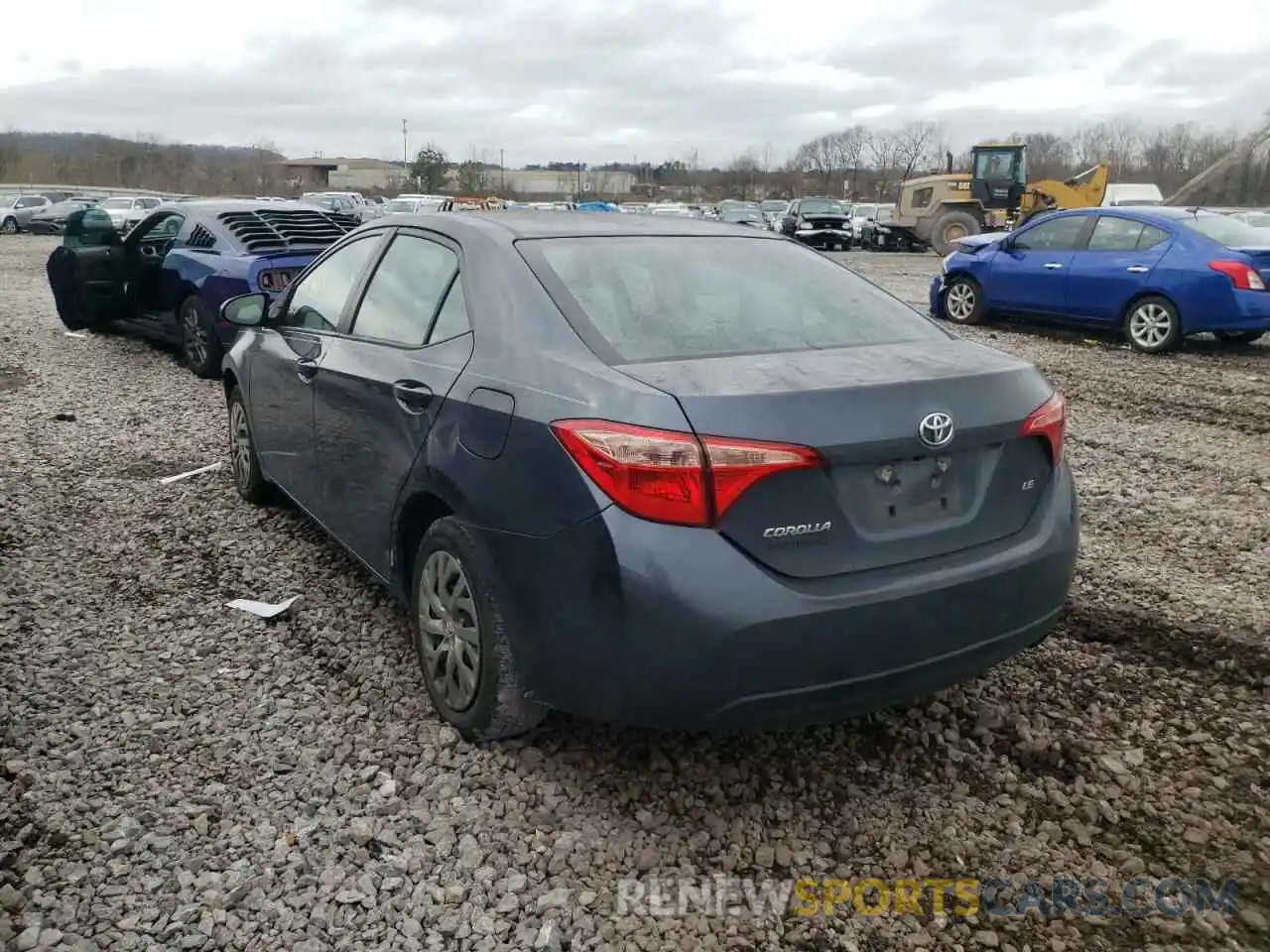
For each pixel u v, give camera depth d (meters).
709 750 3.33
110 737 3.36
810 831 2.97
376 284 4.12
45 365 9.98
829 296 3.66
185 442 7.09
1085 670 3.87
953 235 30.02
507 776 3.17
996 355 3.29
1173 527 5.55
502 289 3.33
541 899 2.66
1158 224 11.59
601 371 2.88
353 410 3.89
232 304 4.94
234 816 2.97
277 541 5.14
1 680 3.71
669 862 2.83
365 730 3.42
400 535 3.59
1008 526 3.06
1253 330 11.12
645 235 3.74
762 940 2.56
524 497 2.89
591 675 2.78
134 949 2.47
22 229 39.53
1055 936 2.58
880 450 2.75
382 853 2.83
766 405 2.67
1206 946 2.54
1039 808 3.08
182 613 4.32
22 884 2.67
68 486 6.03
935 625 2.83
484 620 3.09
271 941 2.52
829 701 2.75
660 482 2.62
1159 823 3.00
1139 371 10.38
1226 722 3.52
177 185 90.44
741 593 2.62
